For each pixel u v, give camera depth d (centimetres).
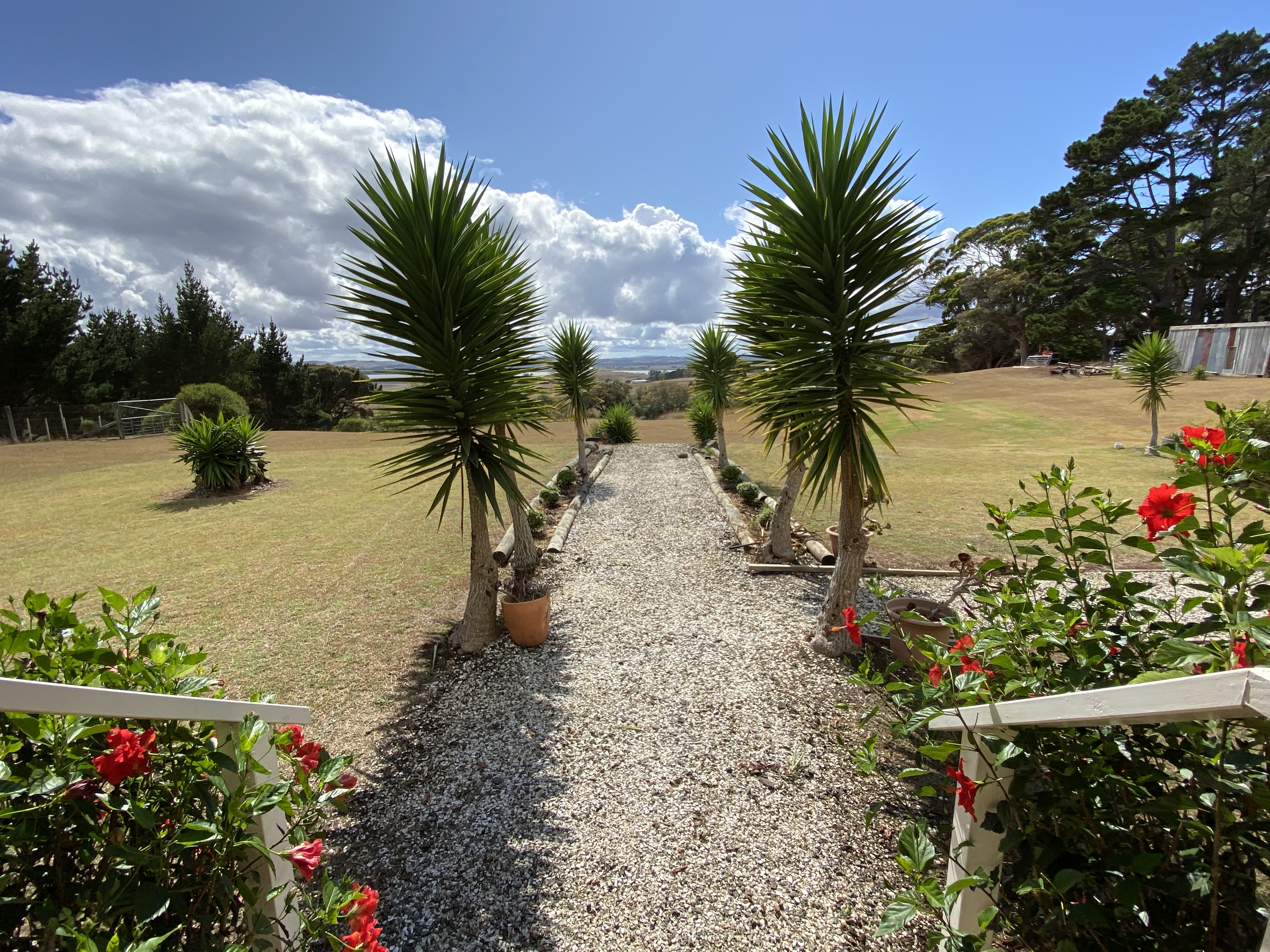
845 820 258
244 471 1030
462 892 226
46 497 995
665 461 1294
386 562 647
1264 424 460
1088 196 3014
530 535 616
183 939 129
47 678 137
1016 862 143
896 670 358
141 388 2522
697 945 200
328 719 353
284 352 3006
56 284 2177
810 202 366
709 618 486
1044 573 187
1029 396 2214
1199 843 130
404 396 391
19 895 119
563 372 1114
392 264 387
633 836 253
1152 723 105
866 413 386
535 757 311
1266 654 105
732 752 309
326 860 244
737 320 438
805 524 755
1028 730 136
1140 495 832
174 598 545
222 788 127
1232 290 3052
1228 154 2805
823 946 198
